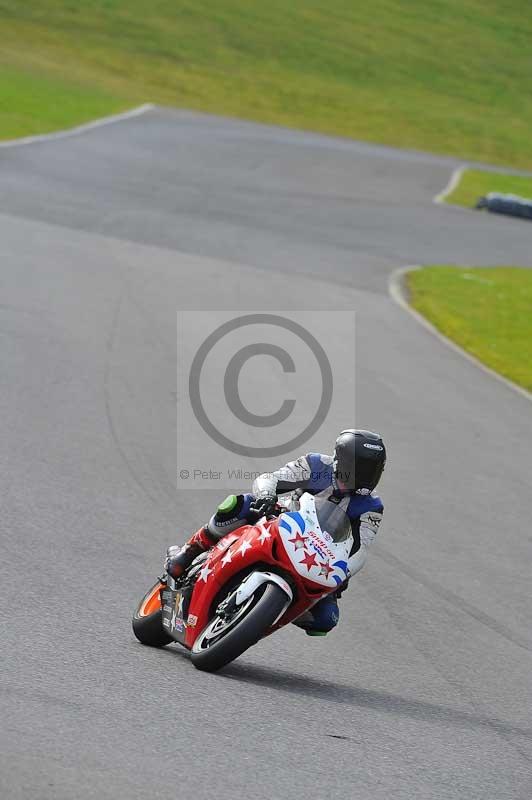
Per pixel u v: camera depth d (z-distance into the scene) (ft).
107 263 260.21
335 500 83.41
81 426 148.56
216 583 82.84
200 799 57.98
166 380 177.78
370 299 270.26
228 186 410.93
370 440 82.74
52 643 81.51
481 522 137.18
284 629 97.86
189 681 77.97
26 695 69.15
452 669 92.58
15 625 84.02
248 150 509.35
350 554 82.64
